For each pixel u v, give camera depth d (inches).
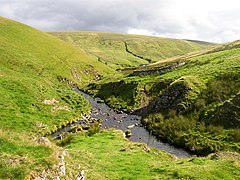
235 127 2075.5
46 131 2117.4
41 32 6673.2
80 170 957.8
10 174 689.6
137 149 1628.9
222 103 2381.9
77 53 6840.6
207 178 1113.4
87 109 3169.3
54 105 2672.2
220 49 5265.8
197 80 2923.2
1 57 3922.2
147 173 1186.6
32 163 754.2
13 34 5354.3
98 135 2011.6
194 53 6156.5
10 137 880.9
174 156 1740.9
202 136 2100.1
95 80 5826.8
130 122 2792.8
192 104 2581.2
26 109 2317.9
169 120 2495.1
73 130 2208.4
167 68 4286.4
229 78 2785.4
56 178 765.3
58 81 4426.7
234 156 1437.0
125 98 3693.4
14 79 2748.5
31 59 4566.9
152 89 3531.0
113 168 1229.7
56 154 855.1
